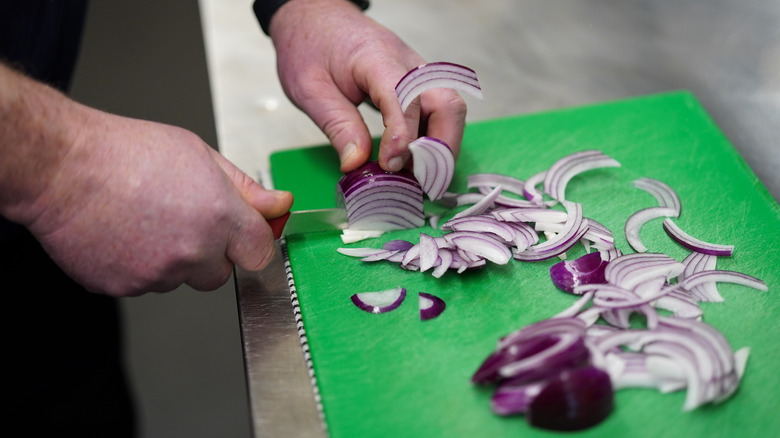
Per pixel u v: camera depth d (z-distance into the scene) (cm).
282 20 87
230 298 116
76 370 94
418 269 76
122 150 67
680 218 79
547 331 66
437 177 77
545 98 97
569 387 63
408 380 68
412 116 77
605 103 92
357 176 78
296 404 68
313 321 73
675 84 97
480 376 66
